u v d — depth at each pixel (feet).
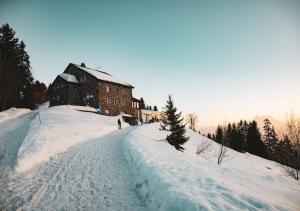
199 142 128.47
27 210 20.51
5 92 126.52
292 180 42.47
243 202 16.49
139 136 61.98
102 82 148.25
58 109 122.31
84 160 38.78
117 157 40.11
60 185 26.76
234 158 124.88
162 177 22.61
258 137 189.98
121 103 162.61
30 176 31.09
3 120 89.66
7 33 152.46
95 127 83.20
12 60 144.77
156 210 18.28
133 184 26.03
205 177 23.61
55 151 46.11
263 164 134.92
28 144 45.27
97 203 21.43
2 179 29.73
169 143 71.77
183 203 16.58
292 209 17.34
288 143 48.14
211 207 15.35
